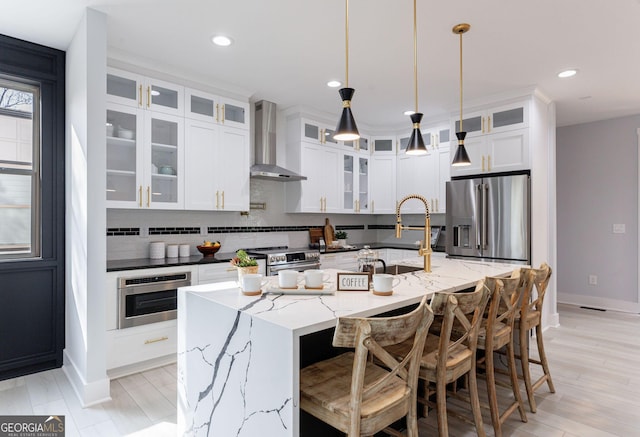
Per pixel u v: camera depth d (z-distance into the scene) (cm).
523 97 387
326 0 230
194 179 355
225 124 379
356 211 524
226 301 173
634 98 416
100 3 234
